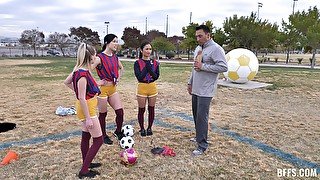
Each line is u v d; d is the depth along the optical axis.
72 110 6.41
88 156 3.31
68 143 4.48
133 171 3.54
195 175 3.47
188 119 6.07
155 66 4.70
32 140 4.66
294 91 9.75
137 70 4.63
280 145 4.52
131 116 6.21
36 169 3.58
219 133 5.08
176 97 8.58
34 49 46.12
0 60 29.59
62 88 10.14
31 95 8.74
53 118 5.98
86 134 3.44
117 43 4.31
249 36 30.34
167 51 40.75
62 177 3.38
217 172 3.55
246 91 9.72
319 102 8.04
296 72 16.45
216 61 3.72
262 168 3.67
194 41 32.44
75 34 49.69
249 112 6.73
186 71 17.19
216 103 7.78
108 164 3.72
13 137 4.79
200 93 3.90
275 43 33.41
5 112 6.51
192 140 4.62
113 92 4.45
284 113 6.67
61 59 32.69
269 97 8.73
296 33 27.77
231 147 4.39
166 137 4.81
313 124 5.71
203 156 4.02
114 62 4.30
